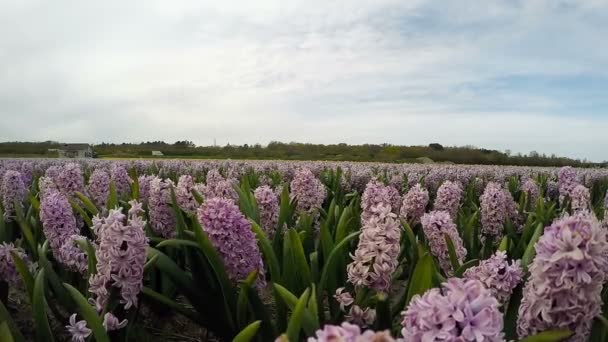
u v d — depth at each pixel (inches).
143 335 178.7
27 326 202.8
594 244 99.6
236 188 263.7
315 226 274.5
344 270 201.2
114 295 138.2
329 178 645.9
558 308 101.7
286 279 173.9
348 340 59.7
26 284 158.1
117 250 134.0
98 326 125.0
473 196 523.8
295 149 2593.5
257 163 1077.8
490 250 282.0
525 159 2317.9
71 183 302.4
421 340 76.7
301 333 148.9
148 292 168.7
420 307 79.4
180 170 829.2
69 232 191.9
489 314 75.5
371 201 265.9
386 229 142.3
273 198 241.8
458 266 175.0
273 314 218.1
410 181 637.3
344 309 154.6
